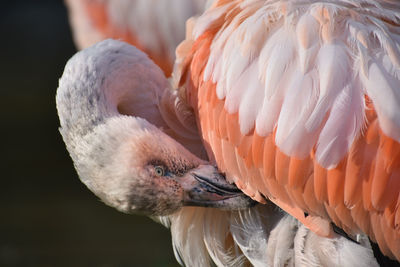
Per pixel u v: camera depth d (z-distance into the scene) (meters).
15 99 18.22
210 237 6.04
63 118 5.58
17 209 12.38
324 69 4.84
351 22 5.04
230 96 5.14
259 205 5.82
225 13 5.52
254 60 5.09
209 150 5.57
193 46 5.63
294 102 4.86
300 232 5.50
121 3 7.75
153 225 12.02
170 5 7.71
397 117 4.74
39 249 10.85
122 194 5.31
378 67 4.83
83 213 12.34
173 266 10.12
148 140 5.40
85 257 10.58
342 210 5.01
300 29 5.01
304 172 4.95
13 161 14.48
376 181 4.85
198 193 5.52
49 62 21.81
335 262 5.30
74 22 8.16
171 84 6.07
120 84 5.78
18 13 25.50
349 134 4.79
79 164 5.47
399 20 5.21
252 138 5.09
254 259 5.84
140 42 7.82
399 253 5.13
